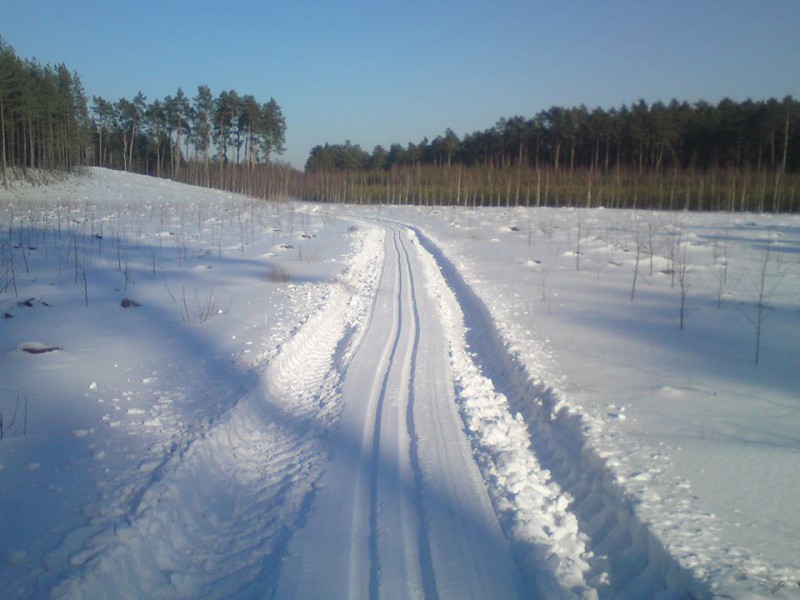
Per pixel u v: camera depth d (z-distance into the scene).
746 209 47.03
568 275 16.98
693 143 61.31
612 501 4.65
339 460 5.65
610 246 23.12
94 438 5.48
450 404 7.27
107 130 85.19
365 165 104.12
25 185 47.31
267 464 5.65
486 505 4.79
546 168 63.06
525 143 73.69
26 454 5.04
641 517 4.20
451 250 23.86
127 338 9.16
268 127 79.88
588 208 52.66
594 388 7.28
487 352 9.88
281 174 77.06
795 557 3.73
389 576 3.83
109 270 15.19
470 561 4.01
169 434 5.64
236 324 10.43
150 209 37.00
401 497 4.91
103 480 4.66
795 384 7.32
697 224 33.62
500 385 8.23
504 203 62.66
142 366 7.83
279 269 16.23
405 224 38.53
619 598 3.69
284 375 8.34
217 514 4.68
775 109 55.34
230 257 18.91
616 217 40.81
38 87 53.94
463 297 14.98
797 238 25.52
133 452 5.21
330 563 3.96
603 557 4.12
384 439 6.16
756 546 3.86
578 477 5.24
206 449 5.38
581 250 22.84
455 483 5.16
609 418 6.24
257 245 22.36
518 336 9.91
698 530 4.03
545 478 5.36
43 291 12.18
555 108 72.00
